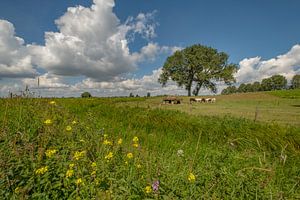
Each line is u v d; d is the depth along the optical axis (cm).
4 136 509
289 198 395
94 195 327
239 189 379
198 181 381
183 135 869
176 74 6694
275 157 614
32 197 318
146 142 736
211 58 6606
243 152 619
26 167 376
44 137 510
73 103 1666
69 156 414
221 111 1758
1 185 329
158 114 1188
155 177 375
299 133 763
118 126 952
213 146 721
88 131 666
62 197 334
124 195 319
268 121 1163
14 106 845
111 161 421
